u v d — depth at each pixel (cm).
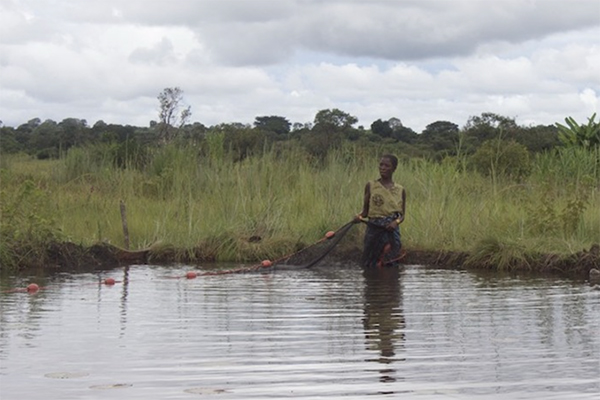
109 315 999
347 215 1755
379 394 653
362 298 1132
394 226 1530
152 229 1725
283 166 2027
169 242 1645
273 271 1470
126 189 2105
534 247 1487
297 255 1576
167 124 3027
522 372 716
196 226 1698
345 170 2002
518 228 1608
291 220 1772
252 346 821
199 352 795
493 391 659
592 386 671
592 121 2888
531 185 1973
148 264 1570
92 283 1289
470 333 884
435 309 1038
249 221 1747
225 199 1856
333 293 1180
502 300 1107
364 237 1566
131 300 1116
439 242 1627
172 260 1622
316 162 2083
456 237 1631
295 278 1362
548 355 779
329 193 1867
